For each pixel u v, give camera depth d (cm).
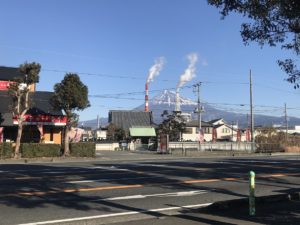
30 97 4772
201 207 1208
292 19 1063
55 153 4062
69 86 4091
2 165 2703
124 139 8694
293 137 6675
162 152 5403
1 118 4409
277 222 1004
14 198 1338
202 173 2141
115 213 1145
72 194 1433
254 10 1045
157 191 1532
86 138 9588
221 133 12144
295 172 2278
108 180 1805
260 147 6028
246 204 1241
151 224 993
